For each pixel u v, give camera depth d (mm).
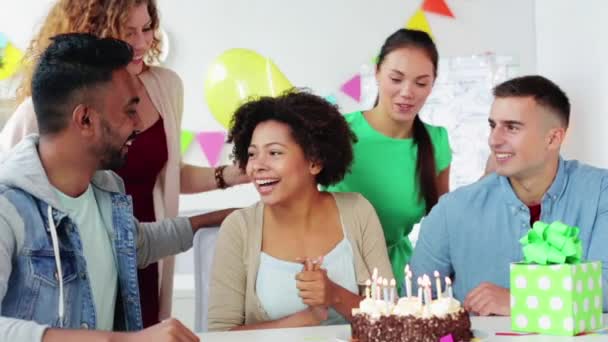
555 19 3580
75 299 1646
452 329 1495
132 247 1776
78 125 1610
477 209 2125
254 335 1645
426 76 2385
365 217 2080
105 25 2355
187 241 2080
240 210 2078
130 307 1759
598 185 2066
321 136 2055
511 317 1629
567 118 2070
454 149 4090
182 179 2656
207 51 4168
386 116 2436
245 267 2018
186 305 3744
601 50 3090
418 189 2475
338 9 4145
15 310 1575
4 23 4133
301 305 1968
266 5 4160
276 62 4160
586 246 2057
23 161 1609
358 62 4141
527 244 1652
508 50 4094
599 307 1644
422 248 2186
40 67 1611
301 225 2033
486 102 4078
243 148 2113
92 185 1768
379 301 1562
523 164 2041
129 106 1663
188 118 4168
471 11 4109
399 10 4133
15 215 1565
